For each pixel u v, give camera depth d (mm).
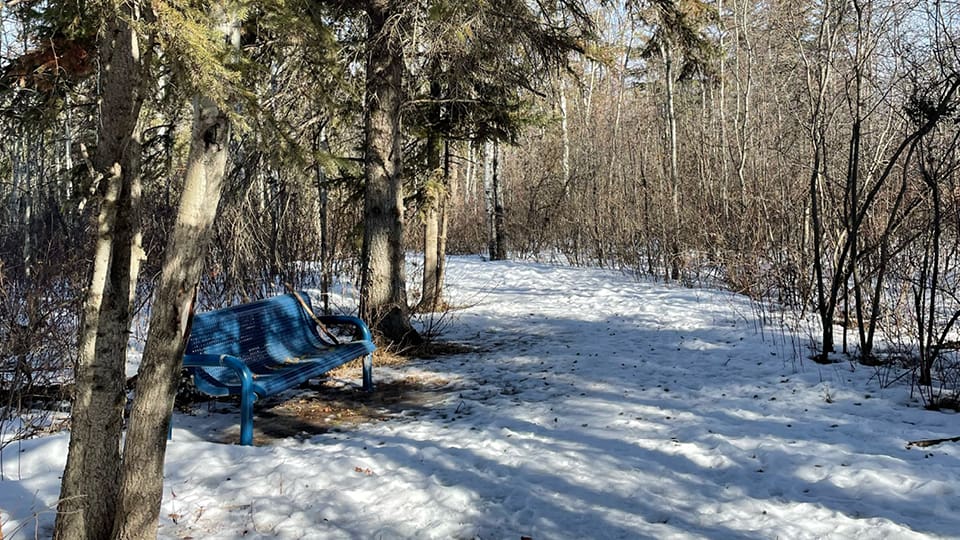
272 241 10172
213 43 3053
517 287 15984
